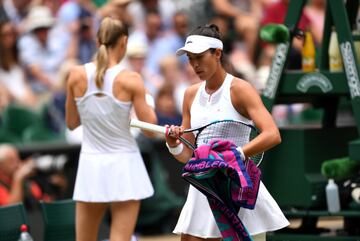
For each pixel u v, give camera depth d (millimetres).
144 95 22797
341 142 24516
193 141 19422
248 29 44719
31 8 43812
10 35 40688
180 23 43844
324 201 23641
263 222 18484
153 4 44125
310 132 23578
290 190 23547
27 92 41125
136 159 23109
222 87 18516
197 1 45562
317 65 25859
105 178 22812
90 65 22969
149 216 34562
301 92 23281
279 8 40375
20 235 24438
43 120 37969
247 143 18391
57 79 41250
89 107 22812
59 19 43219
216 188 17938
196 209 18797
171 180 36031
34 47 41844
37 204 31031
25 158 34031
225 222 17922
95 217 23281
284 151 23625
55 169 33281
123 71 22734
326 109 25234
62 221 25688
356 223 24031
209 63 18234
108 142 22859
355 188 23203
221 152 17734
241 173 17438
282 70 23328
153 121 22812
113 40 22797
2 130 36906
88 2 44250
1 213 24172
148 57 42750
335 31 23688
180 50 18344
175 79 39062
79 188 23078
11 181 31016
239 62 43031
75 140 35781
